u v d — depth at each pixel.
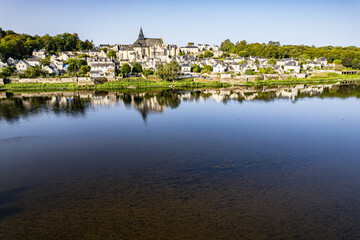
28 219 22.11
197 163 33.16
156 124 54.03
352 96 89.44
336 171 30.92
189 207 23.22
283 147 39.38
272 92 99.94
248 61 181.75
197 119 58.12
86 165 33.09
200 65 175.12
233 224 20.91
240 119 57.75
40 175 30.44
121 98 88.88
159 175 29.73
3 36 192.62
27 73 121.81
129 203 24.02
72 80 119.75
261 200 24.36
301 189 26.50
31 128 51.81
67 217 22.20
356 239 19.42
